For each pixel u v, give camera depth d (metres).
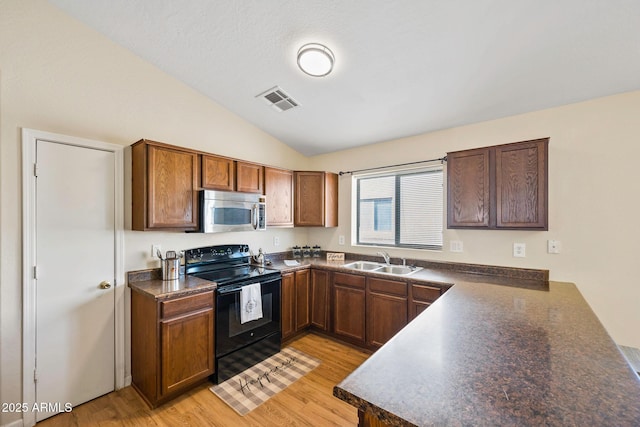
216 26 2.01
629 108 2.04
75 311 2.05
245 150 3.26
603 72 1.90
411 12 1.65
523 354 1.01
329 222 3.65
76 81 2.07
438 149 2.95
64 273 2.00
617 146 2.08
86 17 2.04
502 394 0.76
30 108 1.87
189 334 2.12
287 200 3.44
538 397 0.75
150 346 2.03
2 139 1.77
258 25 1.95
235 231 2.91
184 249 2.71
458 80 2.15
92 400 2.10
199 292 2.19
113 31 2.15
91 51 2.14
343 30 1.85
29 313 1.85
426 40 1.83
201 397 2.12
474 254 2.71
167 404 2.04
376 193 3.58
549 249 2.32
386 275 2.69
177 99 2.66
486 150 2.37
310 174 3.59
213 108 2.95
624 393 0.76
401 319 2.58
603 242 2.12
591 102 2.17
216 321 2.29
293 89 2.60
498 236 2.58
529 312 1.51
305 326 3.26
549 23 1.59
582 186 2.19
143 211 2.16
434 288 2.38
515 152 2.25
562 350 1.04
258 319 2.65
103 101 2.20
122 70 2.30
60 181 1.98
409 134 3.11
